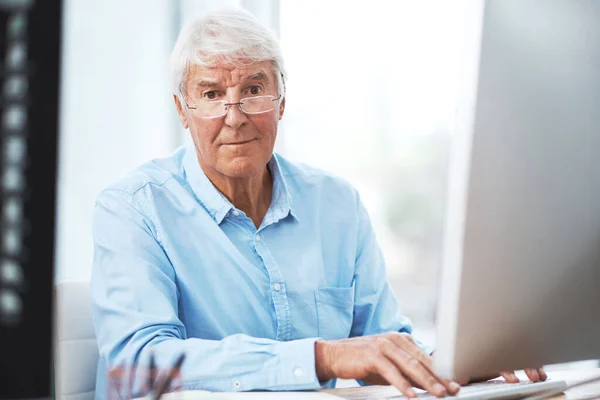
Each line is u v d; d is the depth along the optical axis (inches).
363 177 117.3
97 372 54.3
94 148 97.7
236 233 59.2
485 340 32.0
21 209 16.5
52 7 16.3
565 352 35.8
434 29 114.8
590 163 33.5
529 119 31.0
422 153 117.3
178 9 102.3
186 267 56.7
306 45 111.2
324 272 62.4
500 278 31.5
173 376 31.0
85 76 97.4
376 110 116.0
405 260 119.0
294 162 67.3
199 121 56.4
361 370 38.5
